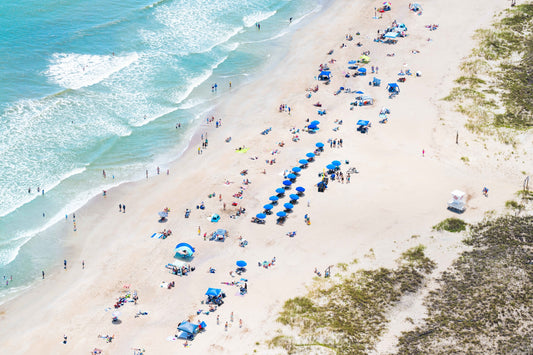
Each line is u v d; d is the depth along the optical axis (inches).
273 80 4537.4
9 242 2989.7
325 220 3129.9
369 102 4168.3
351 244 2957.7
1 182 3326.8
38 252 2950.3
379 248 2915.8
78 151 3636.8
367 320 2485.2
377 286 2674.7
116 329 2529.5
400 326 2448.3
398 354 2297.0
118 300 2677.2
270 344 2383.1
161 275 2832.2
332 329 2431.1
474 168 3481.8
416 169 3474.4
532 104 4082.2
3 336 2497.5
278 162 3627.0
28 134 3695.9
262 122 4037.9
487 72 4471.0
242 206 3277.6
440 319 2463.1
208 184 3459.6
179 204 3302.2
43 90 4116.6
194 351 2391.7
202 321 2541.8
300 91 4387.3
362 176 3442.4
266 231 3085.6
